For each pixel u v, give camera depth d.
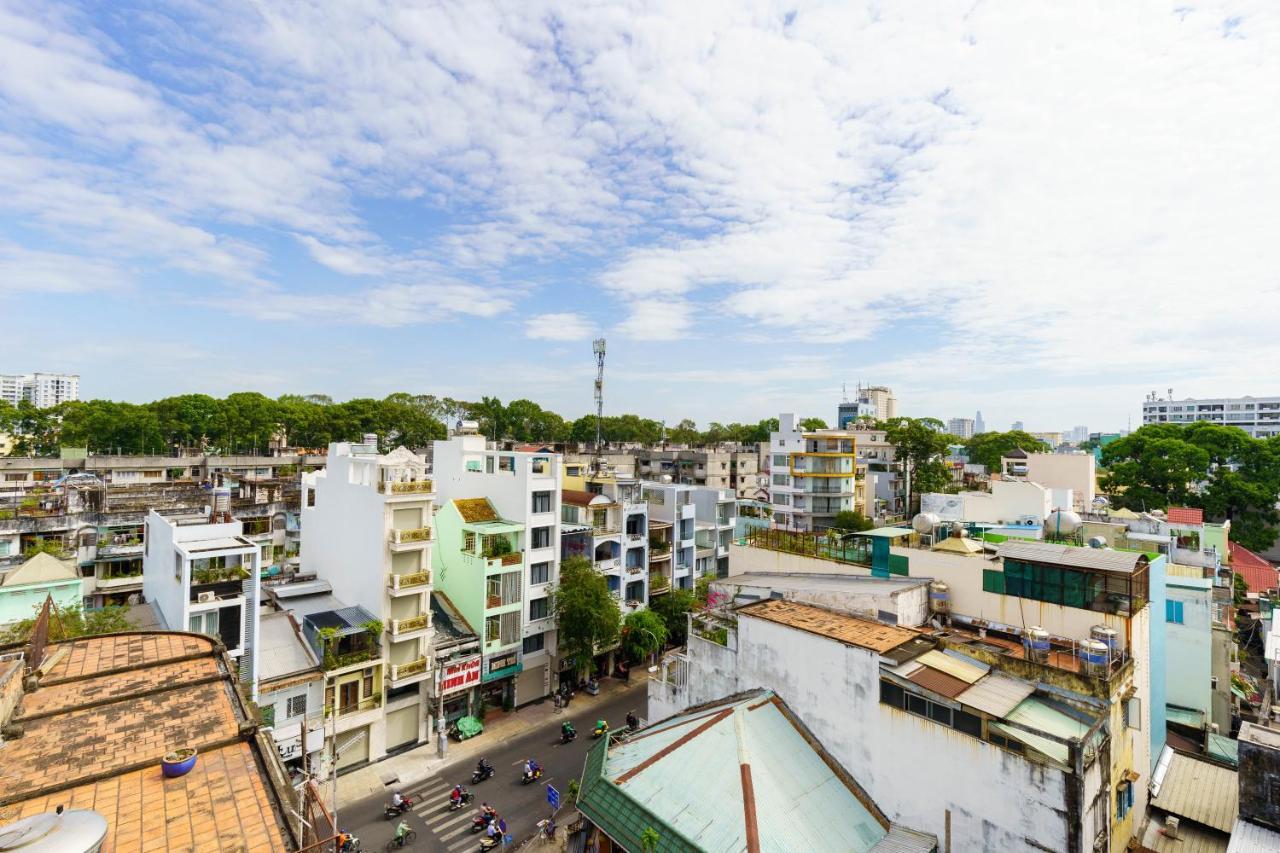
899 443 88.12
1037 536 36.47
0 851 9.52
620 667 48.03
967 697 19.28
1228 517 72.56
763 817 18.45
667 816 18.78
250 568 30.97
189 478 74.38
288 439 103.00
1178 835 22.53
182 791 13.57
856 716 21.36
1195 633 31.22
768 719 22.67
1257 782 19.36
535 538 43.59
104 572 46.44
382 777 33.75
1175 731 30.38
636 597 51.41
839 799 20.47
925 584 26.02
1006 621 24.56
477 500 45.66
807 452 77.06
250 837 12.30
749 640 25.05
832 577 29.41
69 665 19.69
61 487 58.12
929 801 19.45
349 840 27.59
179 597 30.00
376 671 35.34
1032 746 17.62
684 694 28.03
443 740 36.22
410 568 37.59
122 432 88.12
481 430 127.88
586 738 38.59
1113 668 20.66
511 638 41.78
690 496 58.47
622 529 49.78
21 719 16.00
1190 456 70.31
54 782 13.57
